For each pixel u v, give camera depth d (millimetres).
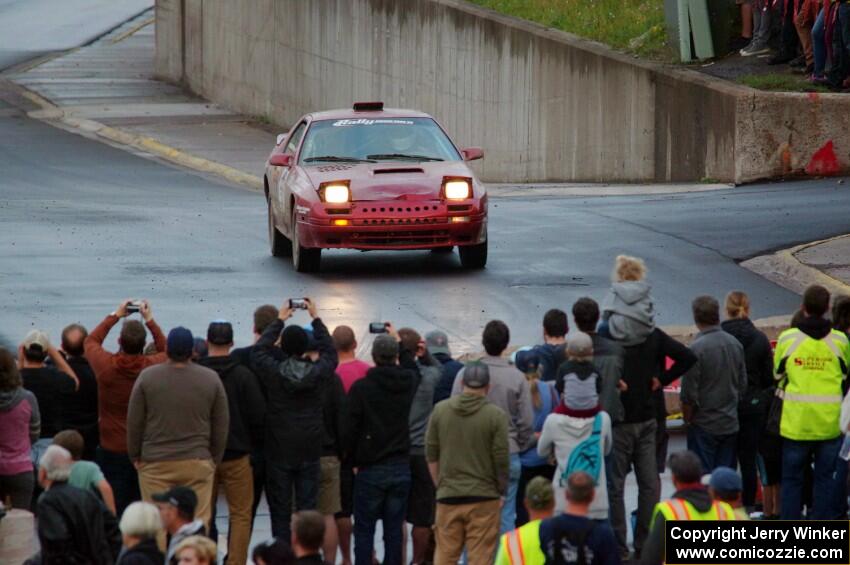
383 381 29844
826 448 31688
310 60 120312
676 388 39562
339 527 32094
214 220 69750
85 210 72750
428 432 28953
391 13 107438
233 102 134875
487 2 100688
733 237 60062
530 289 51656
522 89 93250
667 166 81688
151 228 66438
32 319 46812
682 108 79875
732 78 79500
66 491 25703
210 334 30766
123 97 139000
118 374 31500
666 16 85125
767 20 82250
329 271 56031
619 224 64750
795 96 75250
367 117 59500
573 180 89438
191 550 22234
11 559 30312
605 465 31219
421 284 52844
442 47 101375
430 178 54719
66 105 132875
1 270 55094
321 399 30562
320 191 53875
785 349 31781
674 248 58531
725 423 32344
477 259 55500
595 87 86562
